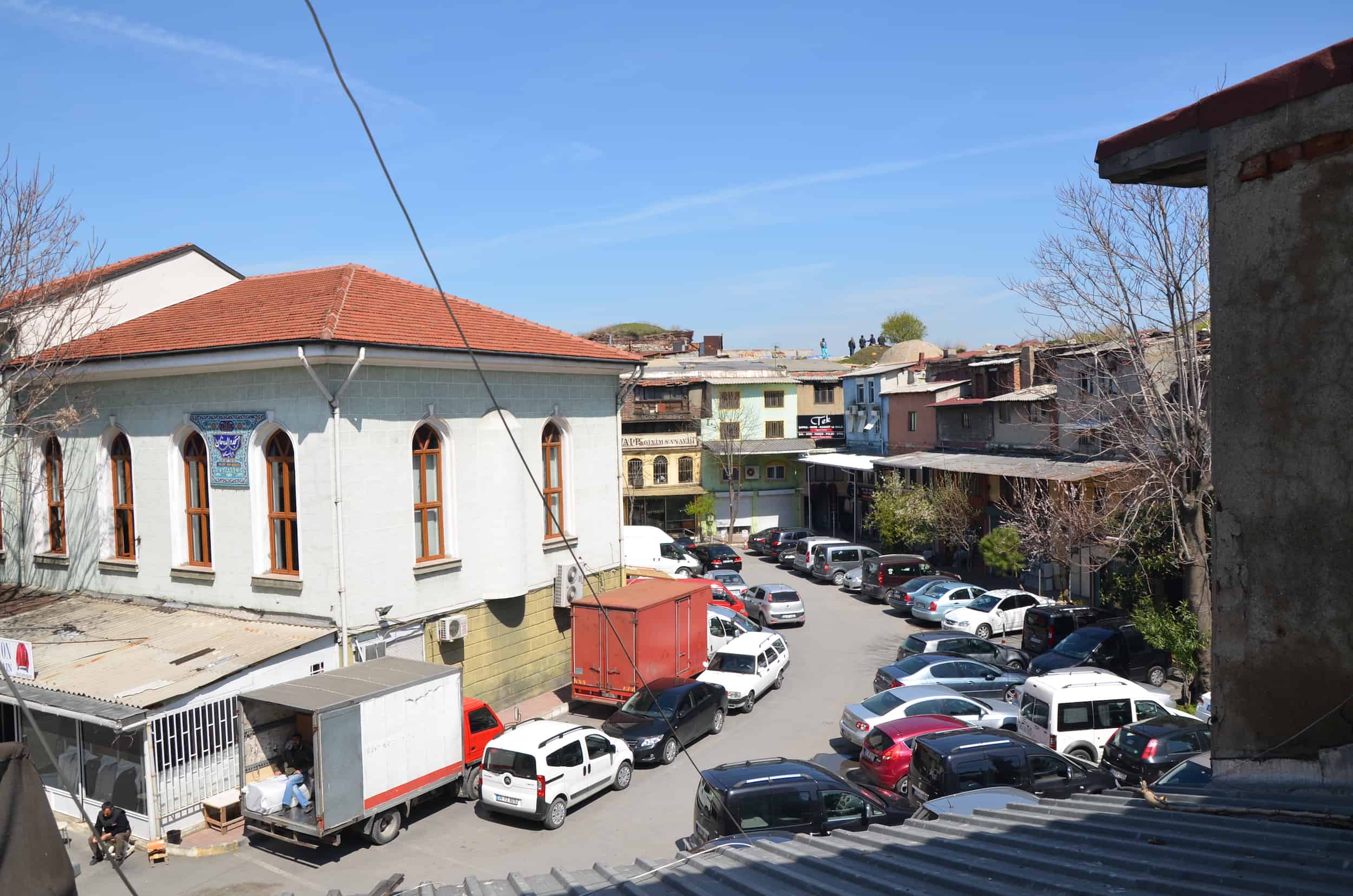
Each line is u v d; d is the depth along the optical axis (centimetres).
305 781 1664
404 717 1717
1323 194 536
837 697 2630
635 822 1773
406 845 1683
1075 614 2909
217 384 2162
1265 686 579
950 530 4278
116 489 2438
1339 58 521
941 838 702
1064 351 3391
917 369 5681
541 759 1719
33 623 2234
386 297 2428
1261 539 579
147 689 1730
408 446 2181
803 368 7388
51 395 2395
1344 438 530
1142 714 1934
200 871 1574
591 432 2836
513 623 2506
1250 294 579
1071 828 649
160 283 2898
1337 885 438
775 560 5388
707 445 5969
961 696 2084
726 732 2323
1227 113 588
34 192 2402
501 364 2403
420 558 2252
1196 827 568
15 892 591
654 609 2402
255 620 2114
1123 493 2822
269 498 2133
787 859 736
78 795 1781
